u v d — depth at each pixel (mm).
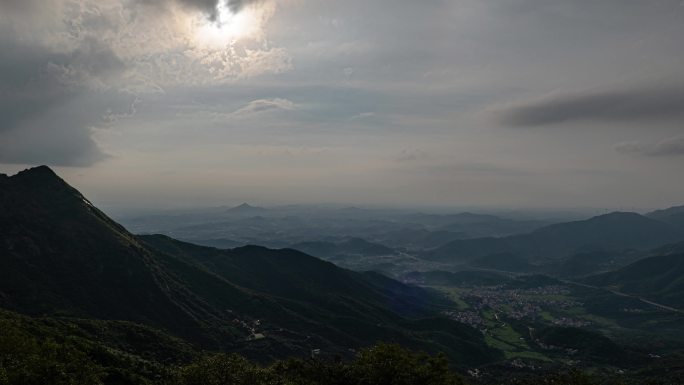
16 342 72188
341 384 74500
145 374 99500
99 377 72625
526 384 107875
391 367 66500
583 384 79375
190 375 60344
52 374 61656
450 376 67562
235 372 61844
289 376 76875
